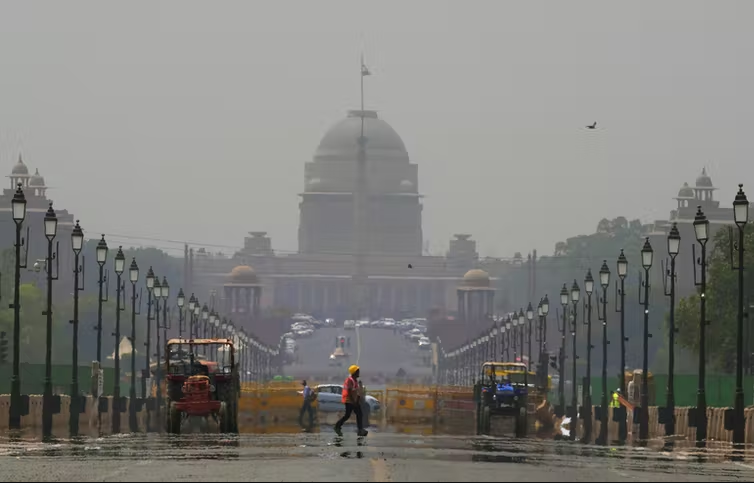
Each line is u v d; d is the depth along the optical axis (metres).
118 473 100.50
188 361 177.38
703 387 191.88
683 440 199.38
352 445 141.50
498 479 94.62
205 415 175.12
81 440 159.25
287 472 99.94
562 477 97.75
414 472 100.12
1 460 116.94
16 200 192.12
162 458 118.00
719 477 105.06
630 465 116.94
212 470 102.44
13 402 191.75
